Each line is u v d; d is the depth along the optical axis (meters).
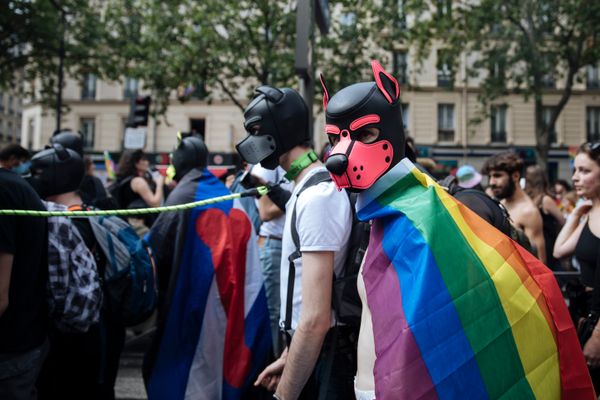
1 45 17.84
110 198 4.65
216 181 3.11
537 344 1.41
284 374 1.69
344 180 1.54
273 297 3.81
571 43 18.45
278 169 3.37
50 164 2.66
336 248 1.73
